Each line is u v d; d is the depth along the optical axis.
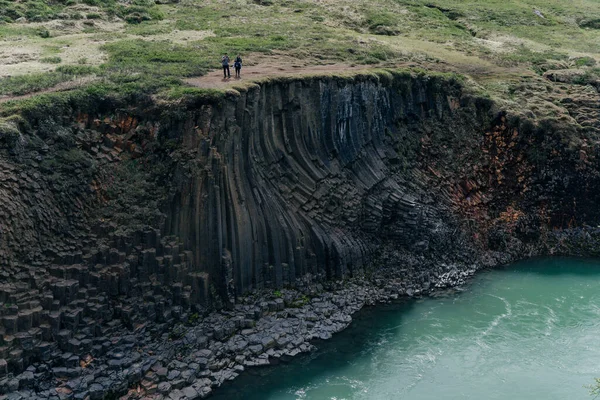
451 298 39.81
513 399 29.20
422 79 51.25
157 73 40.81
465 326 36.09
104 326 29.75
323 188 40.34
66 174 31.80
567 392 29.89
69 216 31.17
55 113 33.50
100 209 32.44
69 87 36.16
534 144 50.09
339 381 30.14
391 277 41.00
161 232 33.16
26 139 31.41
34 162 30.95
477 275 43.84
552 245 48.66
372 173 44.25
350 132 43.84
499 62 62.97
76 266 29.88
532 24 83.12
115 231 31.69
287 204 38.41
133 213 32.69
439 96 51.97
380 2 80.44
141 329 30.36
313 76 41.62
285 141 40.00
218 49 50.72
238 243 34.97
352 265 39.81
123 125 35.81
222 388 29.08
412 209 43.09
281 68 45.69
